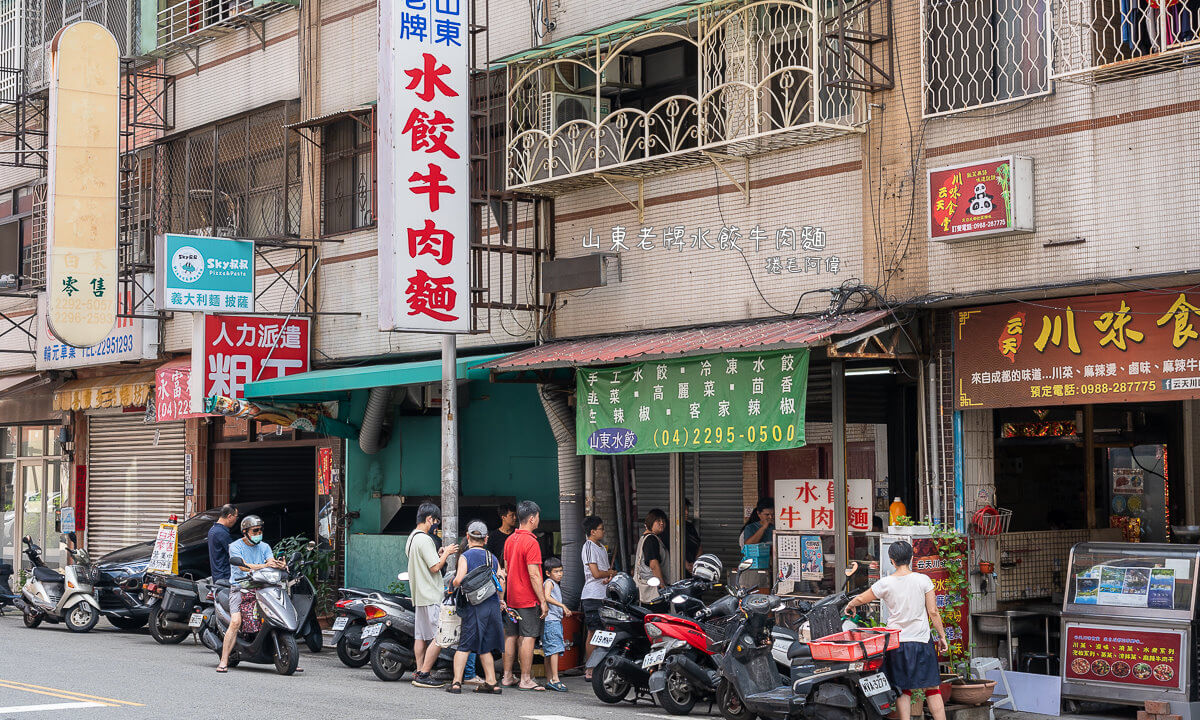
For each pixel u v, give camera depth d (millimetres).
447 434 13227
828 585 12188
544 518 16719
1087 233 10109
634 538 14266
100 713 9812
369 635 12523
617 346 12766
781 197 12383
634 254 13727
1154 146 9742
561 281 14117
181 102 20594
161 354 20094
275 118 18578
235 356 16562
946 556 10734
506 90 14164
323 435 17984
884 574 10617
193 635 16453
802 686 9430
